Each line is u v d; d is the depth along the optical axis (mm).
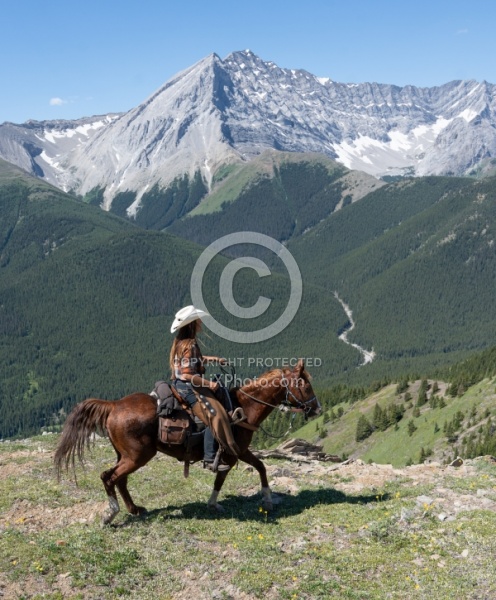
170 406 13477
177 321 13578
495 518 13500
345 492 16406
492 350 178875
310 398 14688
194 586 11258
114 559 11945
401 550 12617
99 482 16812
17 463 18797
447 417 131375
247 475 17875
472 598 10781
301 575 11586
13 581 11117
